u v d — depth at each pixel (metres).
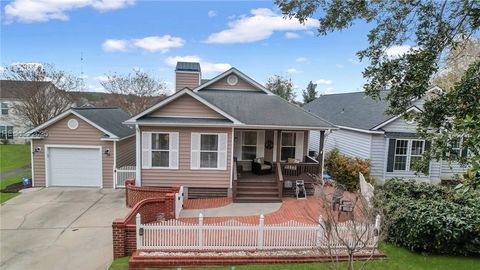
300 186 14.41
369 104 21.00
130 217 9.18
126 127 19.39
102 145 16.41
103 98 38.69
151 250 8.59
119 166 17.12
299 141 16.92
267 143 16.83
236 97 17.58
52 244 9.52
